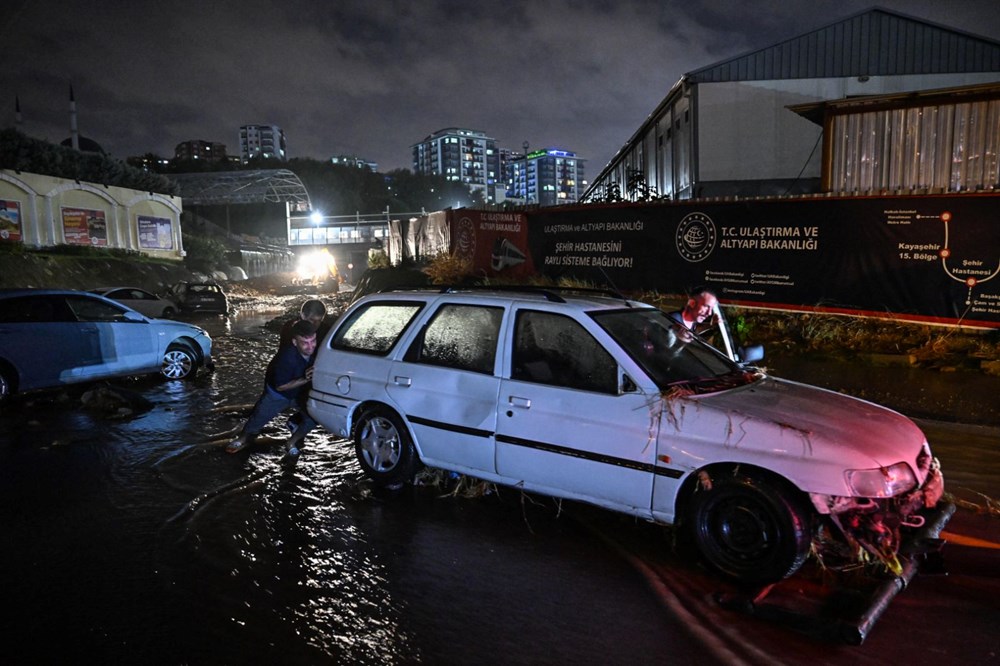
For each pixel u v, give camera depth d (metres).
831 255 9.94
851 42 19.27
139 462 6.11
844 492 3.48
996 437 6.39
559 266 12.94
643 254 11.66
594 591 3.78
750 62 19.33
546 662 3.12
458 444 4.85
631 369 4.23
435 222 17.06
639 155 29.00
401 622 3.45
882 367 9.00
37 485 5.50
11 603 3.62
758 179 19.47
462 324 5.07
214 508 5.00
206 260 46.56
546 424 4.42
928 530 3.73
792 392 4.47
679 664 3.09
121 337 9.48
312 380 5.89
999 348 8.77
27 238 30.84
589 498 4.31
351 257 80.31
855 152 12.88
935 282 9.27
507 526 4.70
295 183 81.94
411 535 4.54
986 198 8.87
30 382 8.46
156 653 3.16
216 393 9.33
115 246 36.78
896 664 3.08
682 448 3.91
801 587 3.74
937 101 12.14
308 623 3.44
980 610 3.55
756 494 3.66
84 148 56.34
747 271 10.64
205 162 119.88
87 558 4.16
